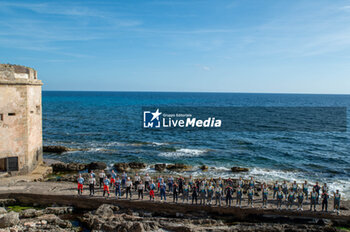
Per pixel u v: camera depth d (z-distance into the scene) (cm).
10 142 2522
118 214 1947
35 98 2808
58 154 3906
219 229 1702
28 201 2123
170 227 1716
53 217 1841
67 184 2406
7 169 2528
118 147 4381
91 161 3612
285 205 2069
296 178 3028
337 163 3659
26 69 2612
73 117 8194
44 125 6488
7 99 2473
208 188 2073
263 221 1950
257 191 2383
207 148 4419
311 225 1823
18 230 1622
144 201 2062
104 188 2122
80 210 2072
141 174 3059
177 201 2088
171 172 3162
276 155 4038
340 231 1744
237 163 3597
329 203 2155
